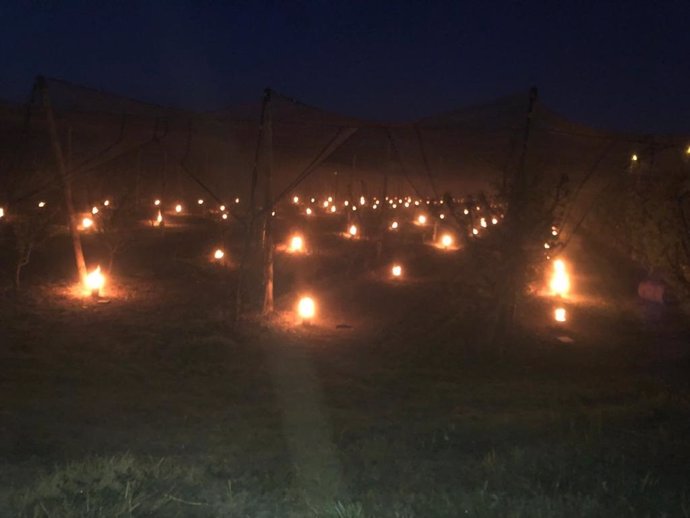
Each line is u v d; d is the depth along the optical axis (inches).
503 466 297.0
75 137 765.3
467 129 632.4
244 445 354.6
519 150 632.4
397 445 348.8
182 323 690.2
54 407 427.8
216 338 632.4
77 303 762.2
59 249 1100.5
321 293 885.8
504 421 398.0
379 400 482.0
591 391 508.1
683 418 393.1
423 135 653.3
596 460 304.8
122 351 589.6
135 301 786.8
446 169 712.4
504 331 650.8
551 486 270.1
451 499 252.8
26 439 355.6
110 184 1418.6
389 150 918.4
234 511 243.4
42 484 260.2
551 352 657.0
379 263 1122.7
